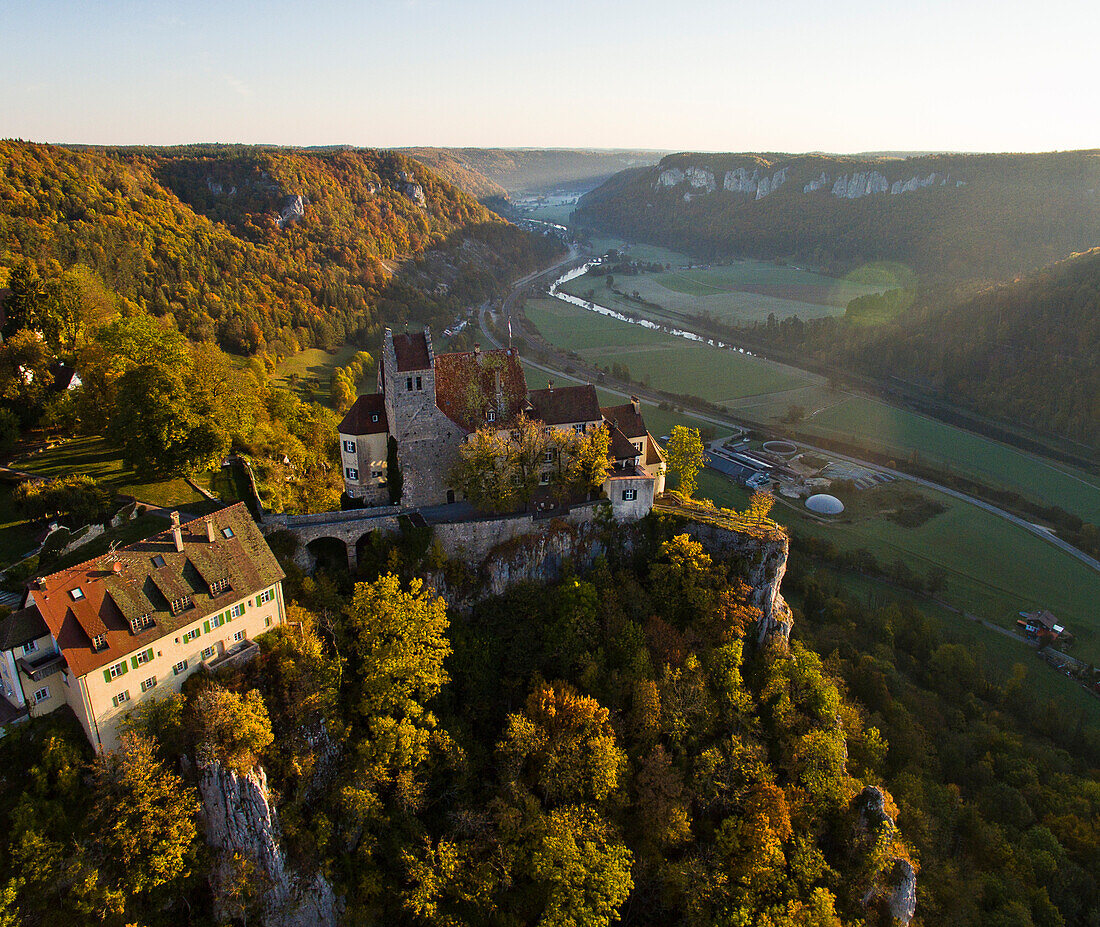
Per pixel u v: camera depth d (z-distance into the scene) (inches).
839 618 5826.8
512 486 3836.1
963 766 4483.3
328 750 2910.9
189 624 2731.3
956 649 5369.1
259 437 4672.7
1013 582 6825.8
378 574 3624.5
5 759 2423.7
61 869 2311.8
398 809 2928.2
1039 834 3929.6
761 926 2883.9
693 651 3713.1
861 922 3112.7
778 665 3944.4
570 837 2758.4
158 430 3779.5
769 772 3385.8
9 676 2447.1
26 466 4347.9
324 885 2687.0
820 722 3789.4
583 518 3961.6
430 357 3826.3
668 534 4084.6
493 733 3403.1
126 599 2603.3
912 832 3757.4
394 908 2775.6
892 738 4493.1
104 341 4768.7
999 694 5231.3
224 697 2628.0
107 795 2440.9
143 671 2618.1
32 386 4886.8
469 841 2910.9
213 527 2950.3
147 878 2422.5
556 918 2613.2
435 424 3902.6
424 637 3117.6
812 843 3253.0
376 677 3019.2
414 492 3956.7
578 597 3688.5
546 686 3334.2
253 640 2989.7
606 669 3587.6
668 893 3019.2
